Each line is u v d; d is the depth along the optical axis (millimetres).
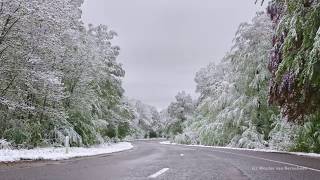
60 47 26906
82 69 33375
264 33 40281
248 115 42344
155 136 168500
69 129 32375
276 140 31891
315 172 11461
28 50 24594
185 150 31625
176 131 105188
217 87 55031
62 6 25469
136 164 14430
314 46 17125
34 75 23984
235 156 21172
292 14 19953
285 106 25344
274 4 24656
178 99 108250
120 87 58094
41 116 29281
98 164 14398
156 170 11727
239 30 43500
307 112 23969
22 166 13297
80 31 37438
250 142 39125
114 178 9438
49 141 30156
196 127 67312
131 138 139875
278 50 23969
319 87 21578
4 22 22969
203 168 12680
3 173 10492
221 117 45250
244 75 42781
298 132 28422
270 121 40594
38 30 24234
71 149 28438
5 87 25234
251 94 41875
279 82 22797
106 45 51875
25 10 22594
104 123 40969
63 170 11539
